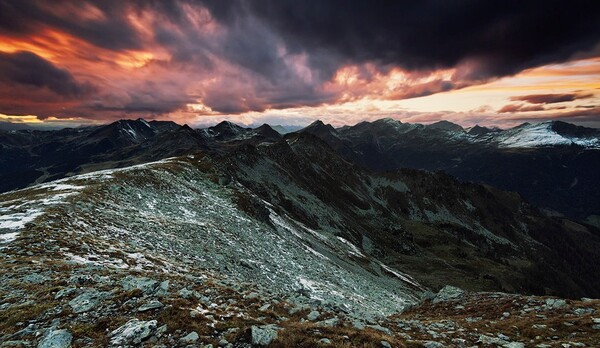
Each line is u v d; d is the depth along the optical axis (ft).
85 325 40.78
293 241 226.58
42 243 76.64
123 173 182.09
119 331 38.88
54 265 64.28
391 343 42.98
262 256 143.13
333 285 160.25
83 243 81.82
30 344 37.63
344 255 313.53
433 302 103.60
